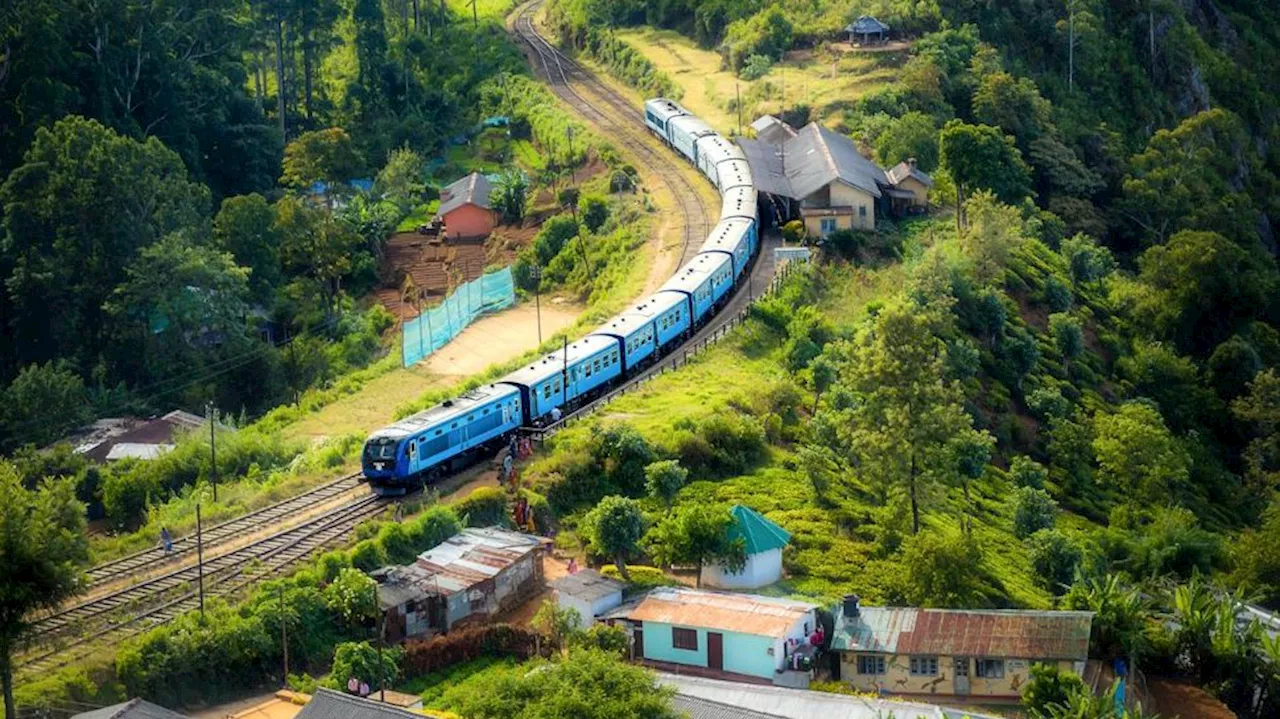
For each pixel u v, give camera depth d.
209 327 171.75
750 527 106.56
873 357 114.56
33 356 177.38
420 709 86.69
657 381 135.88
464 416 118.69
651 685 78.88
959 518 123.50
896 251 168.50
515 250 193.25
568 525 113.12
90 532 128.62
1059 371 157.75
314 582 99.88
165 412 164.25
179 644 91.50
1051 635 96.75
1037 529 124.12
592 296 172.25
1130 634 99.62
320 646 95.56
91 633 94.12
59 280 174.88
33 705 86.44
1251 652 101.94
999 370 151.12
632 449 118.00
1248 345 172.00
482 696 79.38
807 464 119.00
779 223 177.12
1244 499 153.75
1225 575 123.50
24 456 139.50
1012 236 163.50
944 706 92.06
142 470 132.25
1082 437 144.00
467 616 99.38
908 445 112.06
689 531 105.12
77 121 182.00
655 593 100.19
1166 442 140.62
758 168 182.25
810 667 94.94
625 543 106.50
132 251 176.75
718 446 122.62
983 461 127.19
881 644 96.56
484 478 117.50
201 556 100.75
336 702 80.12
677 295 146.50
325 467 126.38
